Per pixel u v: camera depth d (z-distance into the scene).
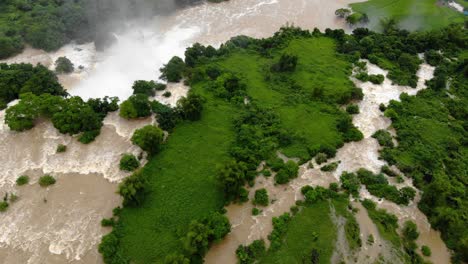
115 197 52.09
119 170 55.50
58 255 46.03
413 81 71.44
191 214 49.03
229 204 50.72
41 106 61.66
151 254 44.84
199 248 43.91
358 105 67.12
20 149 59.47
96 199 51.97
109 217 49.59
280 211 50.03
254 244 45.75
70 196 52.50
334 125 61.94
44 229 48.81
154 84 68.56
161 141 57.38
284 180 53.03
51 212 50.66
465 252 45.09
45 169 56.28
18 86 67.06
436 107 66.62
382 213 49.72
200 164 55.47
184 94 68.31
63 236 47.91
